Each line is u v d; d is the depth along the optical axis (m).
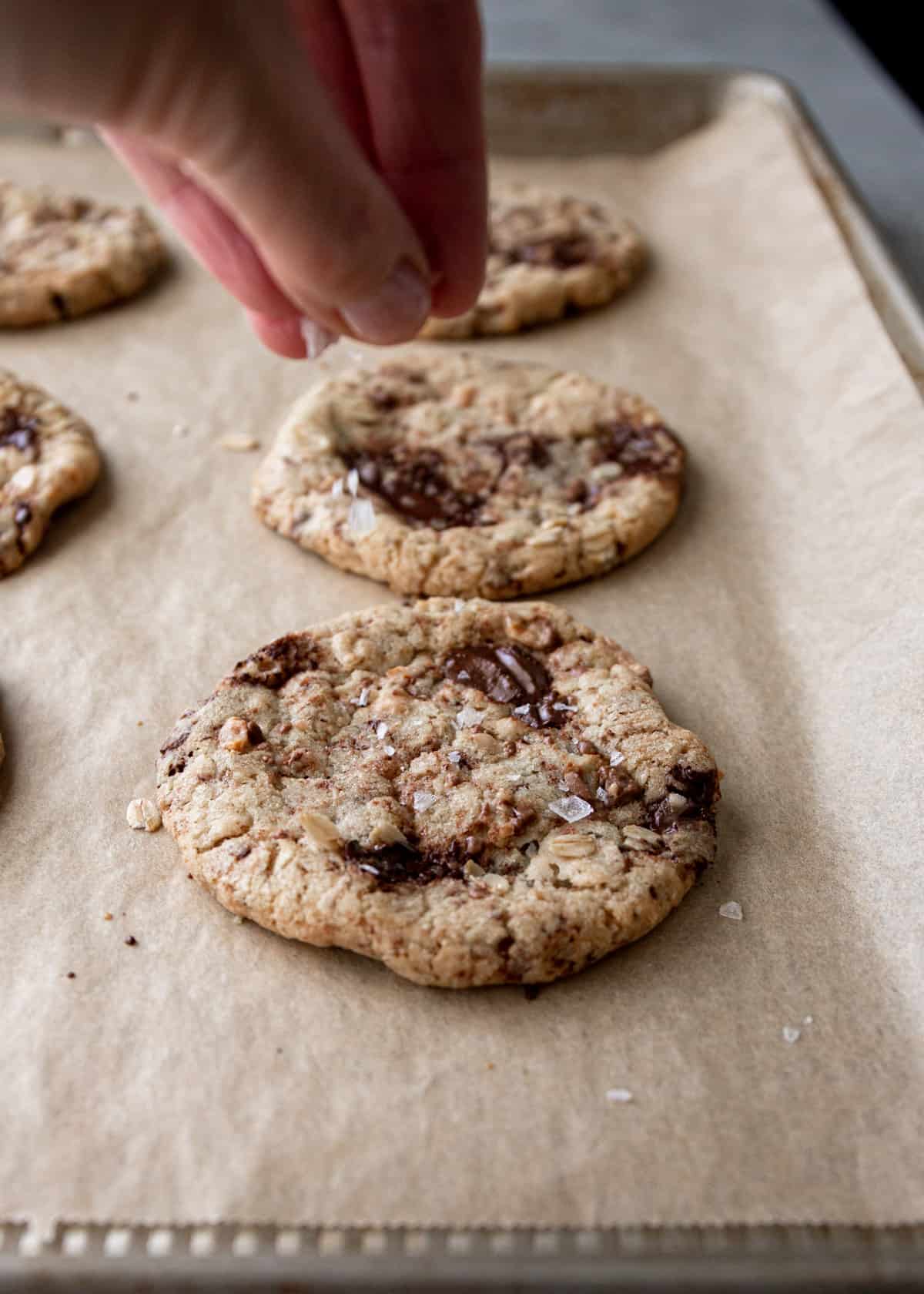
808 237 0.42
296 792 0.28
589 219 0.44
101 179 0.46
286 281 0.24
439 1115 0.25
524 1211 0.24
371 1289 0.23
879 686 0.31
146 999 0.26
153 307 0.41
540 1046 0.26
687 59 0.62
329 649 0.31
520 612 0.31
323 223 0.22
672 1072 0.25
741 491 0.36
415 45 0.28
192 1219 0.24
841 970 0.27
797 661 0.32
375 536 0.33
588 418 0.36
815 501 0.35
